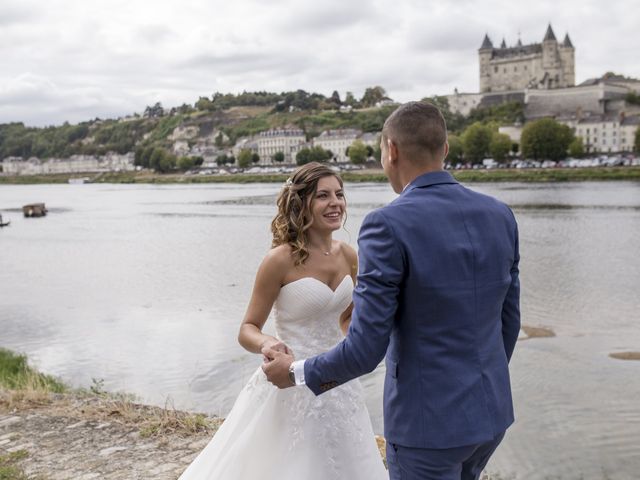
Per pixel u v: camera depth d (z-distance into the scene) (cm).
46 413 671
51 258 3888
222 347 1667
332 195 384
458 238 274
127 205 9031
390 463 291
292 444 385
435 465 273
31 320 2156
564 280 2527
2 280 3108
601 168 10850
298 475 381
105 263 3578
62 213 7875
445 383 271
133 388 1353
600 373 1335
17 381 1209
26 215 7444
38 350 1742
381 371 1332
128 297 2511
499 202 300
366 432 402
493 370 281
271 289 385
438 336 272
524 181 10688
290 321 391
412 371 275
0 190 18475
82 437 600
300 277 384
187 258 3628
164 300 2409
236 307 2209
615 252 3272
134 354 1644
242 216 6378
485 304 278
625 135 15238
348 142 18650
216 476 400
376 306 265
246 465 393
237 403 406
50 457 557
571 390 1237
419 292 269
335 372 277
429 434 270
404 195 287
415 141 288
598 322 1809
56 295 2634
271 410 389
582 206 5897
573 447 984
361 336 266
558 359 1447
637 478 880
